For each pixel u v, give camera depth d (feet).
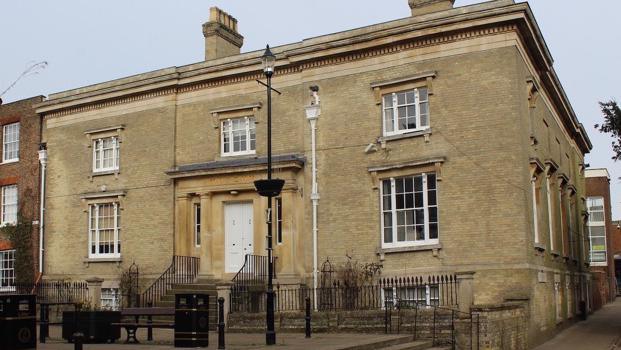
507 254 65.98
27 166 101.65
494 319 56.24
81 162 95.45
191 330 49.16
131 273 87.10
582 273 118.93
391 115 74.43
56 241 96.37
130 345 52.54
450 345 56.29
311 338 56.18
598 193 181.06
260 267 77.97
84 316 55.36
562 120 104.68
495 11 67.87
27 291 95.25
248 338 57.88
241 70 83.20
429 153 71.00
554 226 87.97
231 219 82.99
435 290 68.33
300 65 79.61
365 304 71.31
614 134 82.12
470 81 69.72
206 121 85.71
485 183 67.82
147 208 88.07
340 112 76.59
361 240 73.51
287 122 79.97
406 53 73.41
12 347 41.37
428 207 70.90
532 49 74.49
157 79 88.38
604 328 91.81
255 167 78.79
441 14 71.31
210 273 81.97
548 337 75.46
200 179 83.76
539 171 76.28
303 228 77.05
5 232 101.55
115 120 92.94
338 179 75.66
